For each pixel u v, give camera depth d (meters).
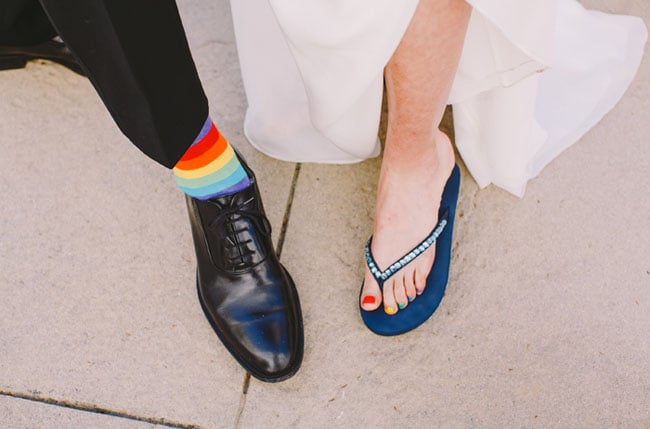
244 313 1.18
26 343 1.26
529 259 1.29
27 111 1.51
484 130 1.26
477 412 1.16
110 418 1.18
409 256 1.21
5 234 1.37
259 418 1.17
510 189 1.33
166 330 1.26
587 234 1.30
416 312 1.22
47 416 1.19
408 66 0.93
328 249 1.32
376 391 1.18
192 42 1.57
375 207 1.35
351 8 0.80
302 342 1.21
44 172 1.43
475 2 0.85
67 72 1.56
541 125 1.38
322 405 1.17
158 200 1.39
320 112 1.04
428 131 1.08
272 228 1.35
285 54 1.21
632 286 1.25
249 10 1.13
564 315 1.23
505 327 1.23
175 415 1.18
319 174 1.41
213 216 1.15
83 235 1.36
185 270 1.32
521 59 1.04
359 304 1.25
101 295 1.30
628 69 1.44
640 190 1.34
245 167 1.21
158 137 0.82
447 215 1.27
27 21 1.38
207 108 0.89
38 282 1.32
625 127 1.41
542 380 1.18
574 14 1.45
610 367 1.18
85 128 1.48
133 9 0.67
